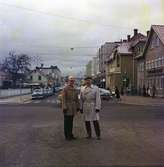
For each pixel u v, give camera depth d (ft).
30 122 65.10
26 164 29.45
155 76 189.16
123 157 32.14
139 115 80.59
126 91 238.89
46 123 63.16
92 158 31.76
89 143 40.42
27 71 370.53
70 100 43.45
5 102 151.12
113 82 272.31
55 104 131.75
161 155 33.12
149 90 191.93
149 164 29.25
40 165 29.01
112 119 70.85
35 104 132.05
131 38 283.38
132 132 50.42
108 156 32.63
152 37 195.11
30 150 36.11
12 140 43.06
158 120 68.74
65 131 43.70
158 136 46.32
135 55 248.32
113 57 279.69
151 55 197.67
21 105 124.88
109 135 47.19
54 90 285.23
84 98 43.86
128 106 115.55
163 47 175.73
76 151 35.27
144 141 41.96
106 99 159.53
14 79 351.46
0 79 315.58
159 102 138.41
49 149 36.60
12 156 32.94
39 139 43.83
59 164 29.37
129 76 253.03
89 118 43.86
